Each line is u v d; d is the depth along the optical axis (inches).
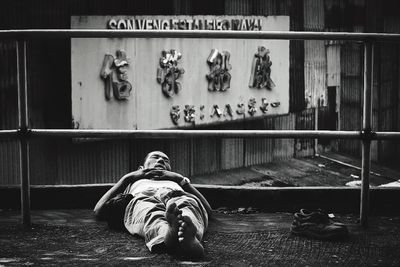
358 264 114.2
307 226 132.5
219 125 601.0
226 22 574.2
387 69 812.6
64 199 160.9
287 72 657.0
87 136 135.5
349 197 158.2
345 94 789.9
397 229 141.2
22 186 138.9
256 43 609.3
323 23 740.7
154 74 506.6
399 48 823.1
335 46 766.5
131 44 486.6
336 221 148.1
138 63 493.0
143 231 127.0
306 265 113.1
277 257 117.9
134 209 134.3
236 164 650.2
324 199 158.9
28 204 139.7
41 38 133.8
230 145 640.4
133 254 119.0
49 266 110.9
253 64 606.5
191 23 536.7
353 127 799.7
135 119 492.7
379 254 120.8
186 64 535.5
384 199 157.3
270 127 678.5
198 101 550.3
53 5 462.0
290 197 159.2
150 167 156.9
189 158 591.2
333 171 725.9
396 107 828.6
